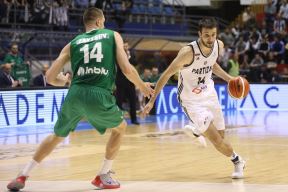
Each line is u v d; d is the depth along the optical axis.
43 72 17.19
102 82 6.30
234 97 7.28
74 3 22.64
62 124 6.41
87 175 7.51
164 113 19.06
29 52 20.14
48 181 7.04
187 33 26.00
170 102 19.28
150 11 25.70
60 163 8.59
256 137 12.29
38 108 15.46
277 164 8.41
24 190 6.45
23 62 17.12
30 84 17.33
